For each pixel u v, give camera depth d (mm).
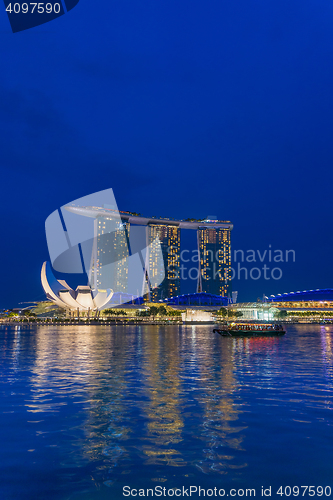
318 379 24109
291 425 13898
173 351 45094
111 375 25734
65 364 32031
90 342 62594
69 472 10086
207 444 12000
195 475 9852
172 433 13047
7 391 20203
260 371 27844
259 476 9805
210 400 17891
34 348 49750
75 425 14016
